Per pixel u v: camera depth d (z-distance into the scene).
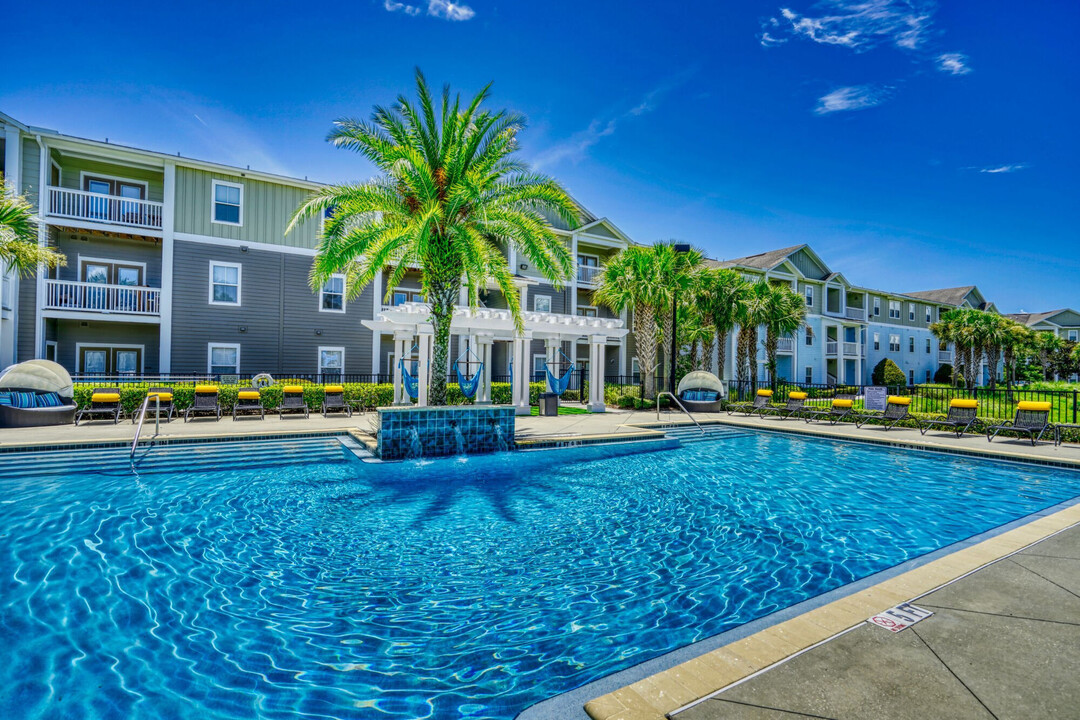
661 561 5.12
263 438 10.80
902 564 4.52
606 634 3.61
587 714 2.30
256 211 19.72
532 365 26.78
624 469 9.88
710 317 23.52
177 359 18.27
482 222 11.21
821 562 5.07
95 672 3.16
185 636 3.62
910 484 8.59
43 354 16.62
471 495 7.79
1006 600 3.37
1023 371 42.47
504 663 3.24
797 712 2.17
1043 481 8.83
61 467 8.76
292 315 20.28
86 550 5.30
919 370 42.69
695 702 2.27
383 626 3.78
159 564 4.98
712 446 12.77
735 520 6.54
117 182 18.48
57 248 16.98
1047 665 2.55
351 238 11.03
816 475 9.38
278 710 2.78
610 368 30.22
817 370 35.47
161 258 19.06
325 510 6.89
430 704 2.82
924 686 2.36
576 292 28.05
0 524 6.06
